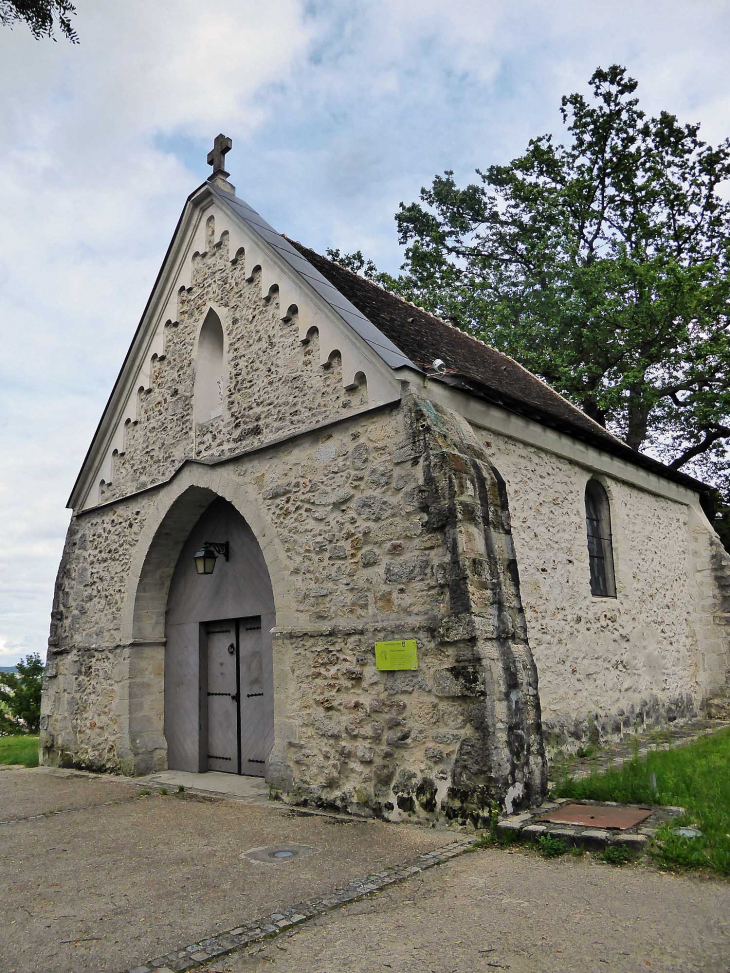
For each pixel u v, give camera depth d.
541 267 19.66
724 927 3.48
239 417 8.65
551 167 20.41
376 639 6.45
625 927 3.55
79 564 11.46
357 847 5.27
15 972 3.45
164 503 9.66
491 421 7.57
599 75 19.62
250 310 8.79
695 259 19.39
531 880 4.29
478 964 3.27
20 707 18.67
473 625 5.67
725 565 11.95
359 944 3.56
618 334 18.09
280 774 7.23
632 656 9.67
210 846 5.58
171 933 3.82
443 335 11.27
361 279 11.52
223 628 9.59
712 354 16.97
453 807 5.56
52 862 5.37
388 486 6.64
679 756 7.13
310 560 7.32
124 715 9.85
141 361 10.76
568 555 8.67
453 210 22.20
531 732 5.77
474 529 6.04
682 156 19.80
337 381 7.39
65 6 4.97
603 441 9.30
